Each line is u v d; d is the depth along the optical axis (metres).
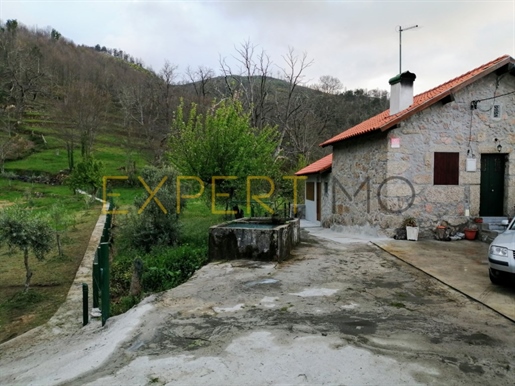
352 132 12.66
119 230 12.77
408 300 5.34
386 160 10.23
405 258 7.93
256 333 4.21
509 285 5.93
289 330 4.28
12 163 37.34
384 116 12.52
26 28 70.94
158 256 9.10
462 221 10.40
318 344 3.89
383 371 3.33
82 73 59.03
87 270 9.53
